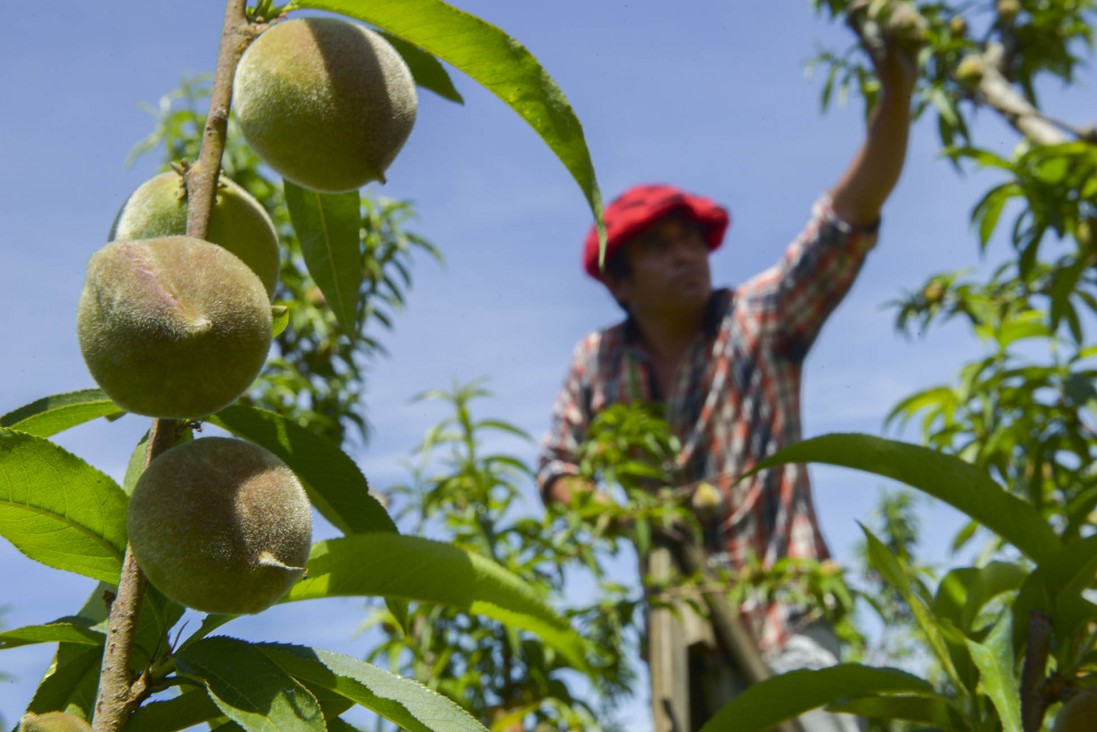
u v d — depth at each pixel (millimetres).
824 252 4066
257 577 919
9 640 1078
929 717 1398
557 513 3938
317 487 1242
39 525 1052
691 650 3566
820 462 1440
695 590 3543
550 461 4543
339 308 1363
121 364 897
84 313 918
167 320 886
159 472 930
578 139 1221
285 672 949
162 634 997
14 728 930
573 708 3887
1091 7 5797
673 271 4344
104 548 1073
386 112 1128
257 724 907
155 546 906
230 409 1193
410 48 1419
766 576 3648
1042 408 3459
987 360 3518
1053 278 3760
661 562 3721
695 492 3988
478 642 3879
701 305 4348
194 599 915
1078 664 1262
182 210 1104
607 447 4055
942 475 1388
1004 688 1172
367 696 1060
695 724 3613
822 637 3762
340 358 4758
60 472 1031
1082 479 3457
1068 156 3408
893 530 6633
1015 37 5633
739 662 3434
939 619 1345
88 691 1111
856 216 4051
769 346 4164
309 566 1188
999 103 4867
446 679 3799
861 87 5703
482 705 3881
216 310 908
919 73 4348
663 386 4445
